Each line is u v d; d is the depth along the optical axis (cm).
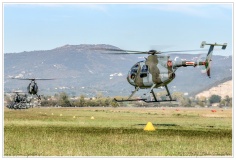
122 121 14275
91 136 8325
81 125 11519
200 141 7700
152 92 11100
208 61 10894
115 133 9019
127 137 8181
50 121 13400
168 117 18862
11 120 13438
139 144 7256
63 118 15900
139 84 11144
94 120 14712
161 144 7275
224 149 6819
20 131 9212
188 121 15025
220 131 9788
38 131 9281
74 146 6975
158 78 10931
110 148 6794
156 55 11038
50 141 7531
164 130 9919
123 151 6531
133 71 11200
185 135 8700
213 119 17025
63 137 8119
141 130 9875
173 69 11000
